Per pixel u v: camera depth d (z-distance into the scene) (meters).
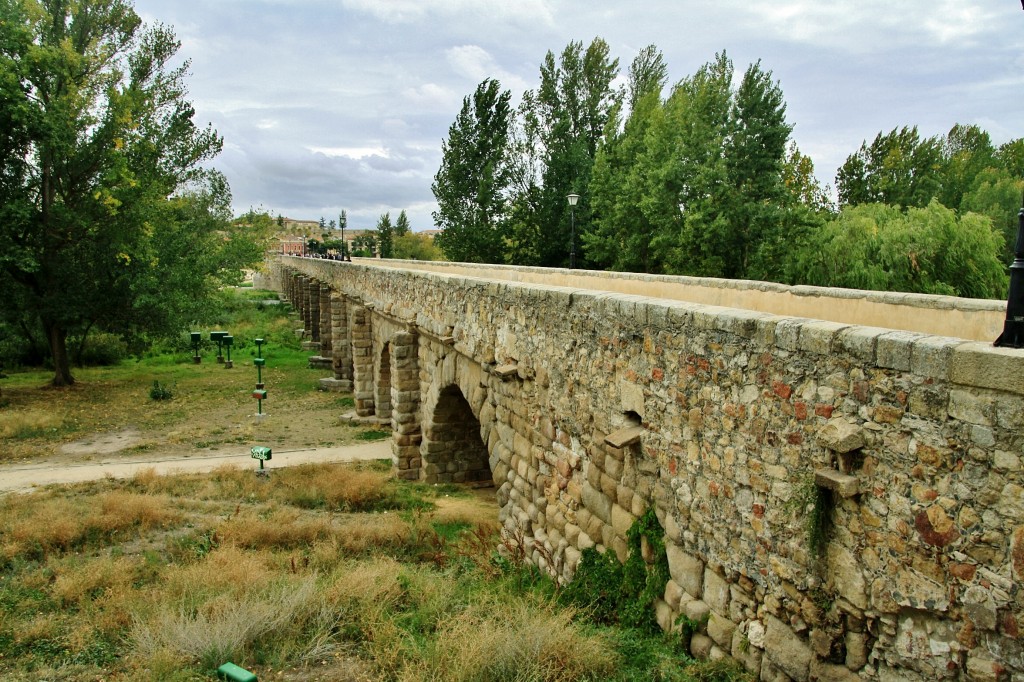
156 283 29.95
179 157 32.34
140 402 28.09
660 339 6.81
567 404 8.91
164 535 12.33
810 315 9.01
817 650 4.96
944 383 4.05
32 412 24.70
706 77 29.39
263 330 51.00
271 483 16.55
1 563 10.61
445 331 14.44
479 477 18.02
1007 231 28.84
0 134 25.03
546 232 37.81
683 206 25.77
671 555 6.79
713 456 6.08
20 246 26.19
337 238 163.25
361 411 25.23
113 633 8.12
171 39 31.73
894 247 22.09
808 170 36.25
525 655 6.52
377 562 10.62
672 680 5.89
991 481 3.83
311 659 7.20
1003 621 3.80
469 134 43.06
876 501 4.51
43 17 27.03
